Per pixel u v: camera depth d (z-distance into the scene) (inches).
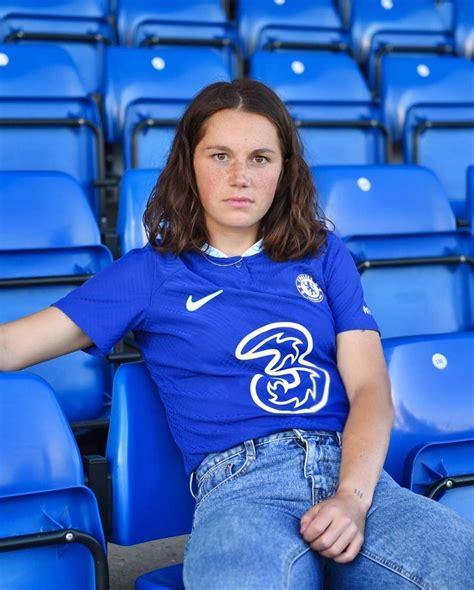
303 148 91.1
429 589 72.6
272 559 72.1
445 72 208.7
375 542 76.1
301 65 204.4
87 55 216.1
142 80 191.9
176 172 89.4
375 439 82.8
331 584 79.4
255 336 84.5
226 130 86.2
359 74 208.2
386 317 136.4
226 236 89.0
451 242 142.5
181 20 230.4
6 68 176.4
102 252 122.9
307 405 84.0
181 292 85.8
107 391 118.9
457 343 101.9
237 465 81.0
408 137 194.7
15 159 164.6
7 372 82.6
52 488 81.4
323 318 87.4
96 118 175.0
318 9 242.4
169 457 87.8
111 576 112.9
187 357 84.6
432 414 98.9
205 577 71.9
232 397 83.1
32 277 117.6
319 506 76.9
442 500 94.1
